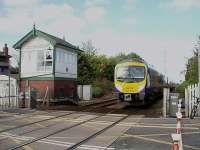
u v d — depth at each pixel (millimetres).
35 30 34125
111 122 19344
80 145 12781
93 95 50188
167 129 16750
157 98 44312
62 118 21203
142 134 15266
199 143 13023
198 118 21188
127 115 23344
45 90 33594
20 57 35000
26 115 22625
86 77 51500
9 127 17078
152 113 25234
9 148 12023
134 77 31375
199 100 22141
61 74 35031
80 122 19312
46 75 33750
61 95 34844
